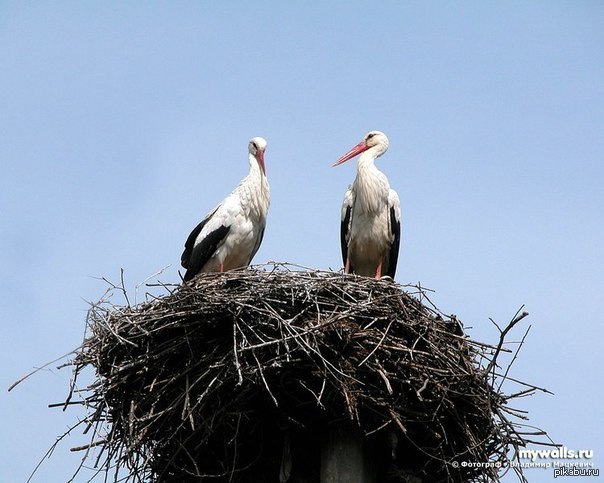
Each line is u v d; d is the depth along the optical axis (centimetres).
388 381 1218
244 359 1239
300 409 1281
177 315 1293
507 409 1302
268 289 1295
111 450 1297
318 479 1273
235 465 1305
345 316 1273
